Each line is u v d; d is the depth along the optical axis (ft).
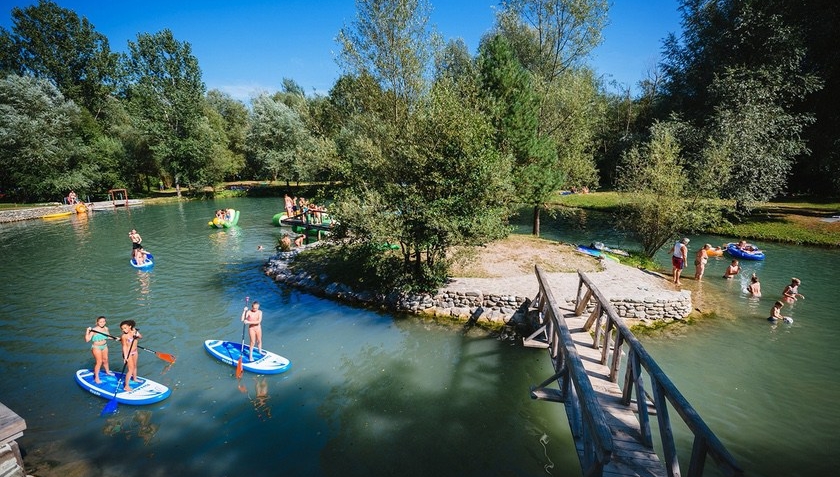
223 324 50.06
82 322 50.88
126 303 57.00
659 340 44.06
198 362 41.16
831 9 98.73
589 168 85.81
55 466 27.81
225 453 29.17
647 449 23.45
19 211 128.77
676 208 65.36
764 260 74.23
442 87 54.49
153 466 27.91
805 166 107.14
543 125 83.41
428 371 39.70
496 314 49.03
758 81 94.12
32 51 196.54
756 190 87.20
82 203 150.71
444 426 32.09
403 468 27.78
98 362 36.60
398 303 53.16
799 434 30.22
